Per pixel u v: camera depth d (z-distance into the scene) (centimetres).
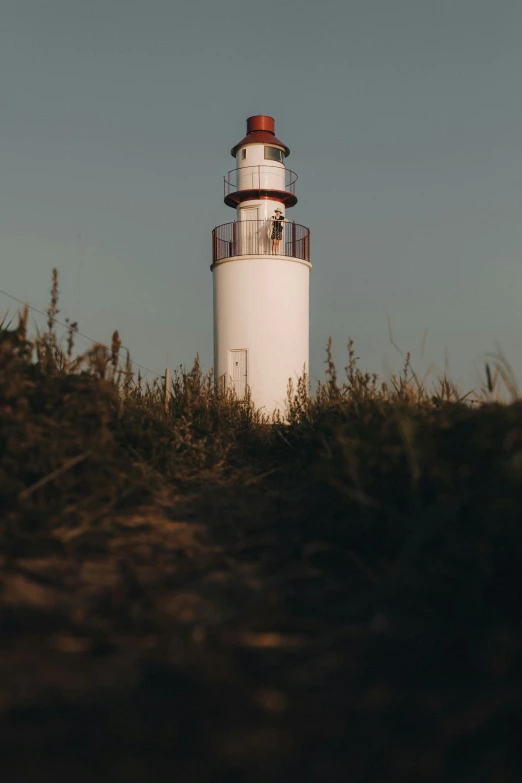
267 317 2445
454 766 169
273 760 165
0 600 256
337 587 299
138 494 456
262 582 303
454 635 241
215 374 2538
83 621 241
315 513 398
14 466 368
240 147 2575
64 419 420
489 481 280
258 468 724
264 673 214
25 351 473
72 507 367
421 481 330
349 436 420
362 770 164
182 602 262
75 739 169
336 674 215
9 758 161
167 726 176
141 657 214
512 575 262
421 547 293
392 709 190
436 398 502
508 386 343
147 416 614
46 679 198
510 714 184
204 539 380
